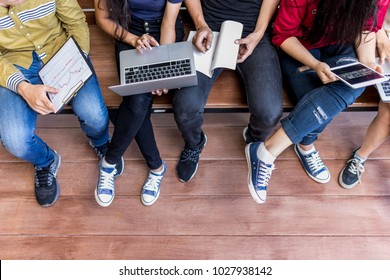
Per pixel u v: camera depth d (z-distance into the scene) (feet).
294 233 4.87
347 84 4.00
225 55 4.39
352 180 5.18
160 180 5.22
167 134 5.82
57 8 4.31
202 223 4.96
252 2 4.69
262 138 4.98
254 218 4.99
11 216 5.03
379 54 4.68
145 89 4.11
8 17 4.02
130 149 5.65
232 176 5.37
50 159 5.04
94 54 5.09
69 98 4.03
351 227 4.90
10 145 4.33
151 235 4.88
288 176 5.36
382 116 4.52
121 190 5.24
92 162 5.52
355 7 4.00
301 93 4.51
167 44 4.40
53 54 4.41
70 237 4.88
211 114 6.05
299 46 4.50
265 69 4.51
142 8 4.58
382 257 4.67
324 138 5.74
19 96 4.27
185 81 4.10
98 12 4.49
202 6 4.92
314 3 4.20
